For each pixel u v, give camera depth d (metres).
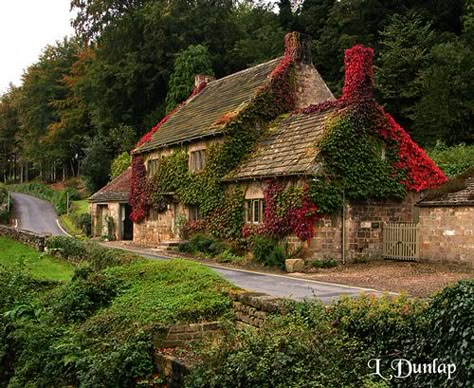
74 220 47.91
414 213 23.47
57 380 10.69
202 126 29.06
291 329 8.40
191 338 11.01
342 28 44.47
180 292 12.99
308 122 24.42
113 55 54.75
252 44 51.91
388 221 22.81
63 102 70.62
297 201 21.17
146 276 14.88
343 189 21.61
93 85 55.47
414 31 39.09
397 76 38.88
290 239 21.61
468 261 19.41
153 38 52.62
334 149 21.58
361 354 7.89
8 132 99.94
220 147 26.39
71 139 69.44
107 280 14.68
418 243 21.27
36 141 79.50
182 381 9.20
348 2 43.38
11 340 12.44
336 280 17.27
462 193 20.20
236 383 7.83
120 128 55.31
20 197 72.44
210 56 52.41
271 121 27.27
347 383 7.31
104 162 58.28
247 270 20.81
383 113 23.02
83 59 66.31
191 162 29.38
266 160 24.25
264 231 22.77
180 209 30.39
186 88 49.62
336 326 8.70
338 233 21.61
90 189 58.56
